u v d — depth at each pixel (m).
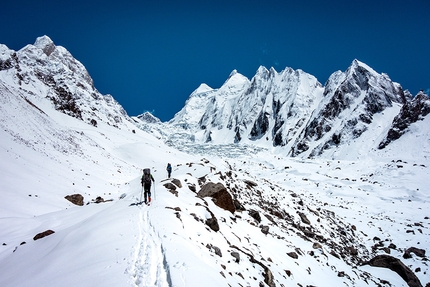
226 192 20.17
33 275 8.36
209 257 9.45
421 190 46.00
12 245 13.72
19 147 31.00
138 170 59.69
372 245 28.31
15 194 21.41
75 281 6.84
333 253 22.05
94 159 48.34
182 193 17.72
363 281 18.86
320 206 38.38
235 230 16.25
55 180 28.12
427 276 21.97
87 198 27.50
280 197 30.23
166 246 8.29
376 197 45.38
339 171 63.03
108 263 7.50
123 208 13.83
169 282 6.45
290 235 21.94
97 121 129.00
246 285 9.41
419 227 31.97
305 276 15.36
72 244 9.82
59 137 45.91
